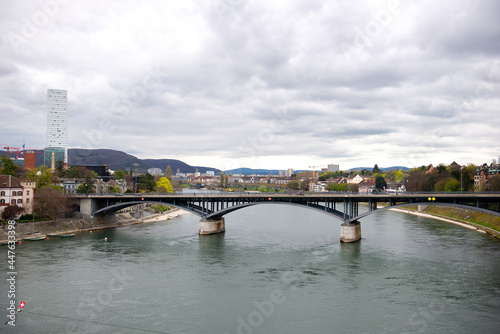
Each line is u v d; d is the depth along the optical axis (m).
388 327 45.75
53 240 99.94
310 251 85.88
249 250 87.56
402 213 176.12
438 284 60.94
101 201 129.38
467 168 187.25
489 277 64.25
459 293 56.81
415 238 101.88
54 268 70.44
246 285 61.19
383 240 99.25
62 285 60.75
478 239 100.00
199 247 91.44
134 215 154.88
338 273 67.50
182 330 45.09
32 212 113.50
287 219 149.25
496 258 77.44
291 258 79.12
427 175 184.25
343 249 87.62
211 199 117.00
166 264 74.50
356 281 62.91
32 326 46.12
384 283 61.78
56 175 167.88
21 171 159.62
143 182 189.00
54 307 51.78
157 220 152.00
